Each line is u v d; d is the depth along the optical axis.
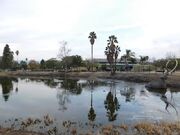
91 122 22.44
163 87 50.97
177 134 18.20
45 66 138.62
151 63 137.00
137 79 71.81
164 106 31.73
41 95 43.09
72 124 21.44
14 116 24.98
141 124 20.70
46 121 22.31
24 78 95.50
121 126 20.38
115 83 67.69
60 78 92.31
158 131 18.73
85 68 121.56
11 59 152.38
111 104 33.53
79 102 35.22
